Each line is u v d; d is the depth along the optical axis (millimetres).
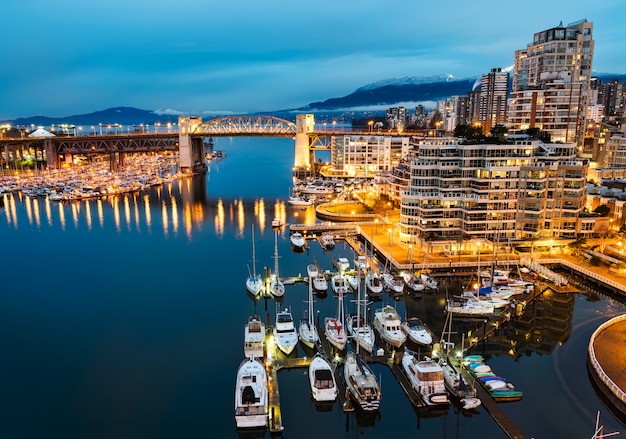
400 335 76188
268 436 57562
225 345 78000
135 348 77250
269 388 64375
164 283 106812
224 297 98188
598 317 85625
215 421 59906
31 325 86000
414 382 63312
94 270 116312
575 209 115625
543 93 171125
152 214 183000
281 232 152625
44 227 161125
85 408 62438
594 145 198500
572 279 104375
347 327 81688
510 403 61344
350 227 149500
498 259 111062
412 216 121938
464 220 116875
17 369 71625
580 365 70250
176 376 69312
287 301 95438
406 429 57938
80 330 83812
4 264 121312
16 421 60031
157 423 59594
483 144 118812
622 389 60031
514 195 115625
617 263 103062
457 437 56312
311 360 71312
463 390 60688
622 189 138250
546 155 117062
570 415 59094
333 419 59938
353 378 62500
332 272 108312
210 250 133375
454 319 86062
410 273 104000
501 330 81812
